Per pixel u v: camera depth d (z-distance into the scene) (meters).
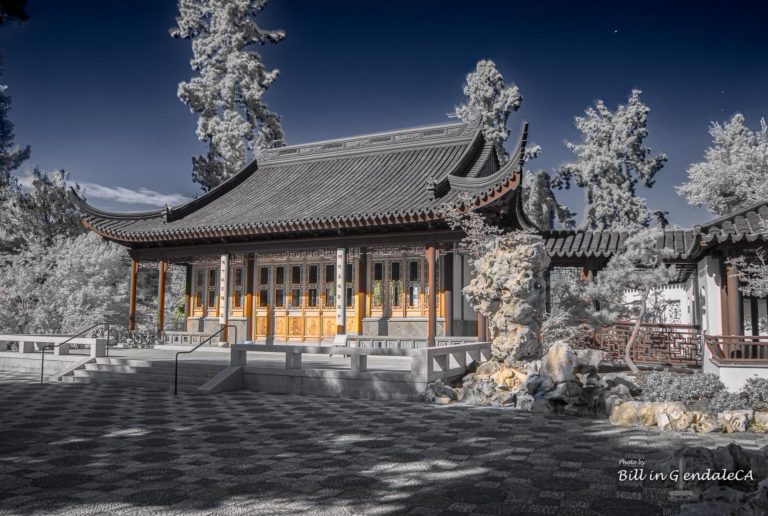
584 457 9.59
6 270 37.28
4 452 9.80
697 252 19.75
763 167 33.28
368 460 9.35
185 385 17.95
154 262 29.22
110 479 8.29
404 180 25.72
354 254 24.92
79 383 19.34
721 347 17.89
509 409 14.27
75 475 8.48
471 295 18.16
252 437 11.02
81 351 24.61
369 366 19.67
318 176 29.28
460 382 16.84
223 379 17.12
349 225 21.86
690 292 27.77
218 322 27.92
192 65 48.59
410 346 22.73
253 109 48.28
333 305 25.42
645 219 47.97
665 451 10.05
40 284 36.31
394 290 24.08
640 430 11.89
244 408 14.30
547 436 11.20
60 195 47.34
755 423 12.05
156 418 12.92
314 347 16.80
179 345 27.09
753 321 20.39
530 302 17.06
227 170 46.31
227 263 26.30
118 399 15.73
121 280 37.75
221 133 46.19
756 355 18.72
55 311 34.62
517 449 10.13
